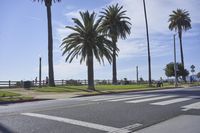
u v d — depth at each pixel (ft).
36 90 135.23
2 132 33.32
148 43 202.90
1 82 165.58
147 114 47.06
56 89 140.26
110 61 164.96
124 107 55.52
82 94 109.40
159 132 34.81
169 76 313.94
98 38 161.07
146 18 203.92
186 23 299.58
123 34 233.96
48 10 173.78
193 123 40.14
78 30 161.79
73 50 163.73
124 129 35.88
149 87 179.11
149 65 201.36
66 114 46.34
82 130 34.81
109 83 251.80
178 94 91.71
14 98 88.63
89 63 156.87
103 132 34.19
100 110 51.26
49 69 170.60
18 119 41.70
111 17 231.91
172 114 47.34
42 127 36.17
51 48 171.94
